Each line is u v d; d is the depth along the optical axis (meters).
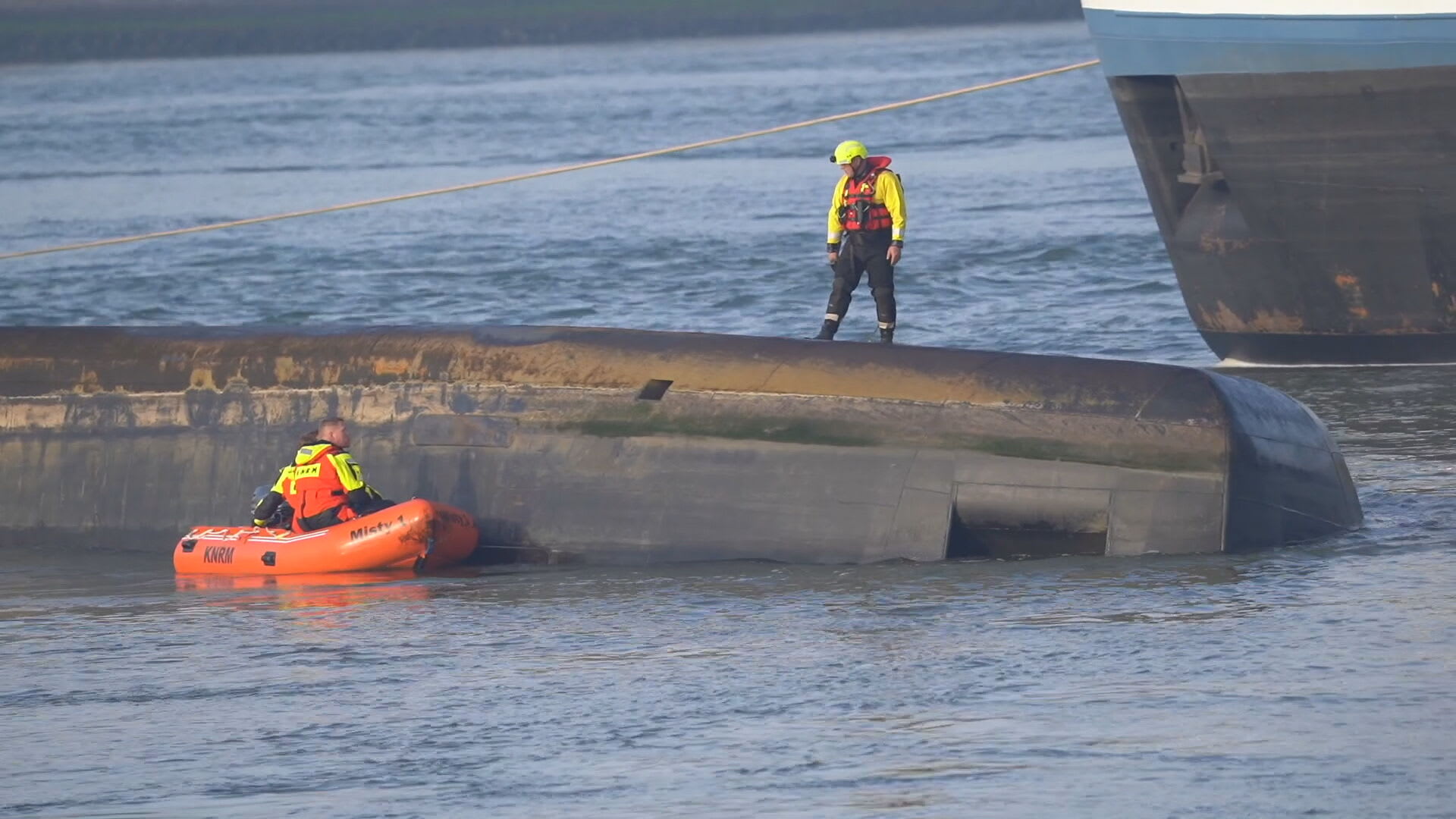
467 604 47.53
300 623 46.22
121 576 54.41
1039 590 45.03
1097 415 49.06
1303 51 72.94
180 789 33.72
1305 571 45.47
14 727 38.09
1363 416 66.25
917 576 47.59
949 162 175.62
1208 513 47.75
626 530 52.41
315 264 124.75
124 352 61.16
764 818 30.64
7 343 62.66
